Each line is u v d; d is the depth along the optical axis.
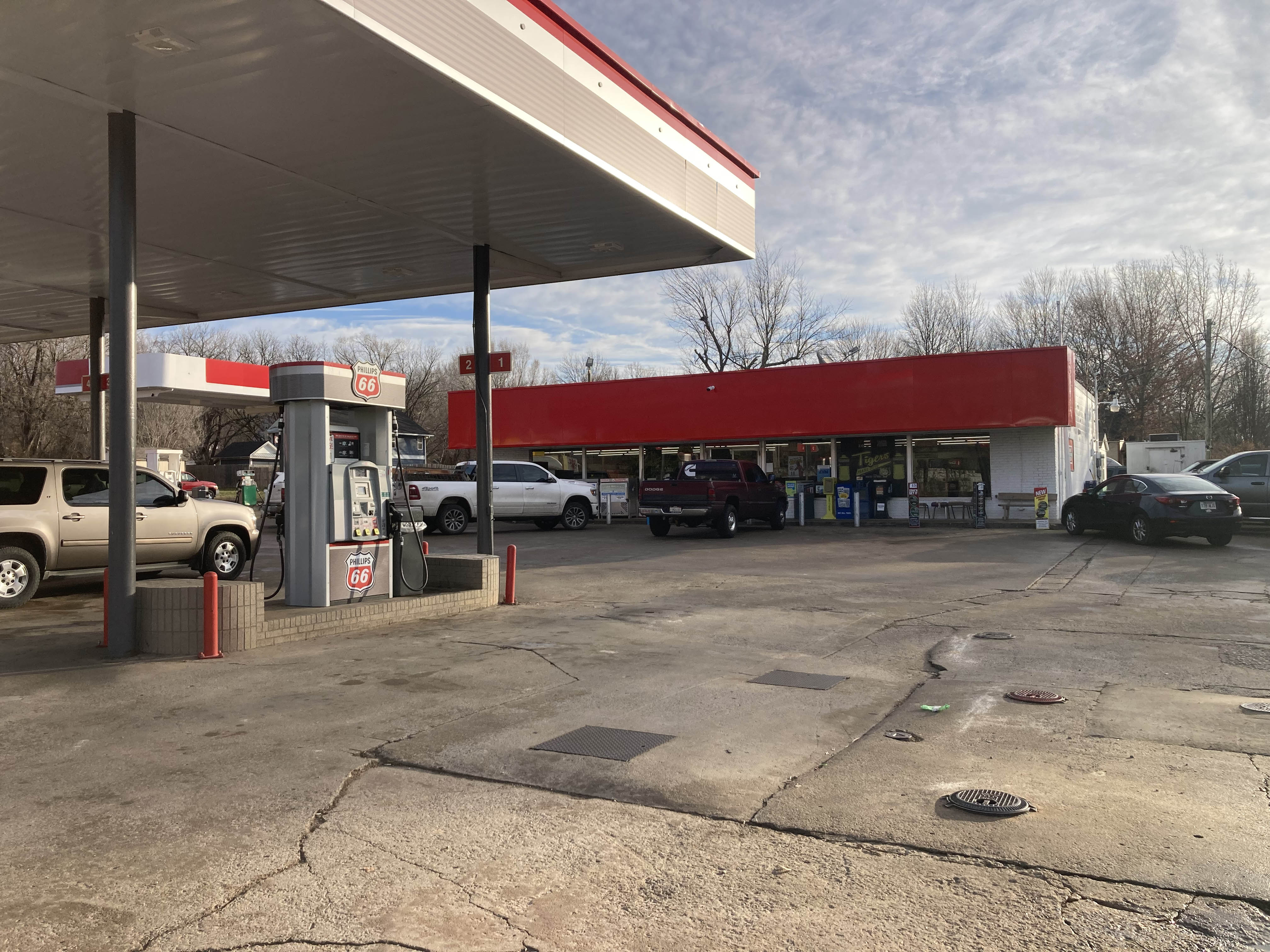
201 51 6.97
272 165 9.51
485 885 3.64
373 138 8.78
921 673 7.36
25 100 7.93
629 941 3.19
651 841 4.06
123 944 3.18
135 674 7.41
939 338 59.69
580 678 7.26
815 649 8.38
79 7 6.30
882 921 3.29
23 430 37.72
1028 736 5.53
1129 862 3.71
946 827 4.14
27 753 5.40
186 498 13.27
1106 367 53.19
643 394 27.62
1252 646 8.10
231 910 3.44
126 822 4.33
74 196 10.51
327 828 4.25
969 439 24.33
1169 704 6.21
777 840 4.05
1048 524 21.80
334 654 8.20
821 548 18.30
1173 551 16.31
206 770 5.09
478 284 12.57
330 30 6.62
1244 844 3.86
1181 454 35.34
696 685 7.03
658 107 10.76
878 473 25.50
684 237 12.15
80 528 11.75
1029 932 3.18
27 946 3.16
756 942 3.16
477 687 6.99
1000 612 10.27
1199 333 51.81
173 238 12.20
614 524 27.02
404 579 10.67
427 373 67.50
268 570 15.58
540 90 8.59
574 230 11.87
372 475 10.25
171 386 22.38
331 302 16.20
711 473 22.25
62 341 39.66
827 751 5.32
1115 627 9.14
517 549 18.70
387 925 3.32
